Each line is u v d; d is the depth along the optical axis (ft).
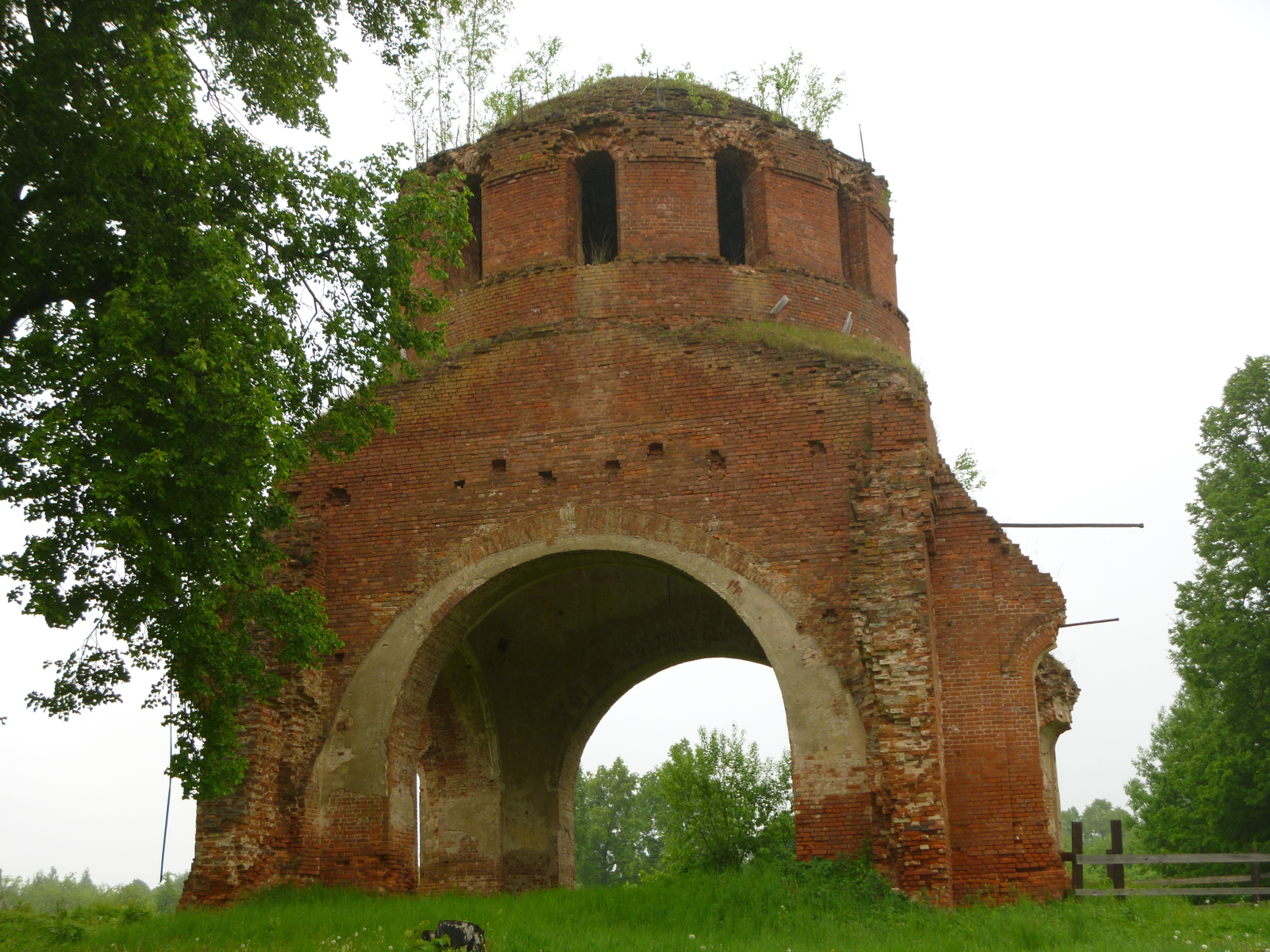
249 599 51.65
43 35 44.80
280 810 60.03
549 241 73.31
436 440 66.54
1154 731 159.22
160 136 44.21
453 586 63.93
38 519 44.34
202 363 42.39
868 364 62.90
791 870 54.80
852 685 57.72
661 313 70.28
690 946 43.73
